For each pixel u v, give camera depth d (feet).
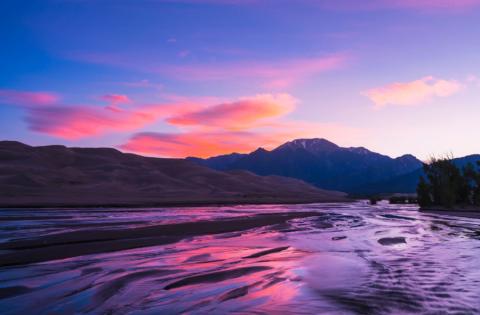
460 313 31.01
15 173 370.12
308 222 121.60
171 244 68.08
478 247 67.21
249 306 32.86
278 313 31.17
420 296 35.63
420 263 51.80
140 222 108.27
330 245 69.56
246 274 44.70
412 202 365.20
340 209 224.94
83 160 501.15
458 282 40.93
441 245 69.67
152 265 49.32
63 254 55.88
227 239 77.00
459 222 124.16
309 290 37.81
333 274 44.80
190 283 40.40
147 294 36.19
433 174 223.51
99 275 43.16
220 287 38.88
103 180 426.51
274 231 93.30
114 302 33.76
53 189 335.06
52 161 469.98
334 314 30.81
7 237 73.05
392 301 34.17
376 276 43.91
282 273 45.32
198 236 80.33
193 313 31.09
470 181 218.38
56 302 33.60
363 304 33.35
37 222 105.19
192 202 288.71
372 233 90.74
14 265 48.19
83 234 76.89
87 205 209.36
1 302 33.40
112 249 61.05
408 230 97.96
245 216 142.51
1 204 192.54
